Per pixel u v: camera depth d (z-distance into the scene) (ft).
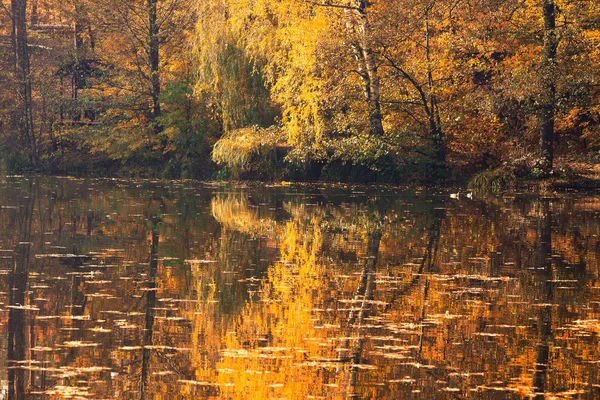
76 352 40.27
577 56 124.36
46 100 203.82
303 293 54.34
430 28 143.54
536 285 57.11
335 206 110.93
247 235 82.17
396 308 49.83
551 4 126.21
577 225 89.20
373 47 136.56
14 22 213.66
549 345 41.88
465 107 137.69
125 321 46.44
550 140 134.62
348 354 39.99
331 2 140.56
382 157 148.97
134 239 79.41
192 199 121.80
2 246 74.49
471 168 147.23
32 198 121.80
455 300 52.24
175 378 36.32
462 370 37.63
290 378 36.35
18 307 49.73
